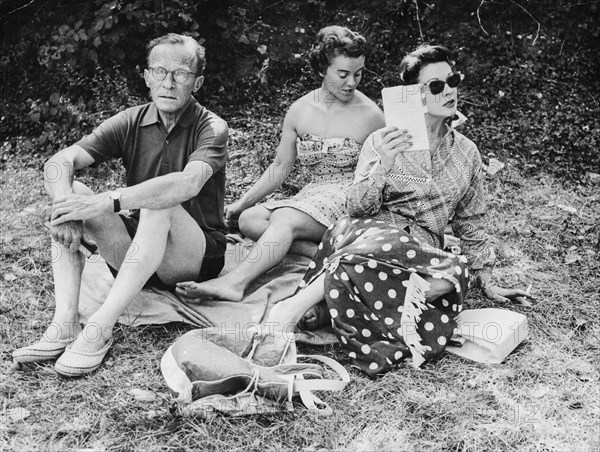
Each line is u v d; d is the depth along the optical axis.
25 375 3.36
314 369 3.35
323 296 3.53
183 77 3.59
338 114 4.18
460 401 3.20
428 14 6.86
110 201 3.39
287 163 4.36
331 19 6.88
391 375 3.38
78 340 3.36
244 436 2.98
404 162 3.69
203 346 3.30
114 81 6.19
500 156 5.98
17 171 5.80
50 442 2.94
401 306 3.46
